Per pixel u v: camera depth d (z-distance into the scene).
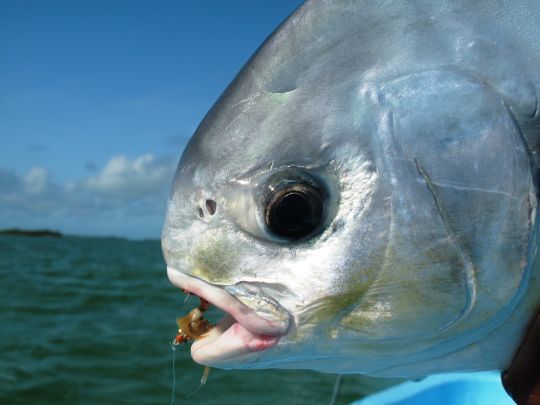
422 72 0.33
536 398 0.35
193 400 1.36
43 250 9.90
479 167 0.33
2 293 3.11
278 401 1.33
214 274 0.34
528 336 0.34
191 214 0.35
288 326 0.34
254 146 0.34
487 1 0.34
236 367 0.36
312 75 0.34
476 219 0.33
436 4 0.34
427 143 0.33
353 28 0.34
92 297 3.04
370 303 0.33
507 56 0.33
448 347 0.35
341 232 0.33
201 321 0.37
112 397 1.39
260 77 0.35
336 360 0.36
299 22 0.35
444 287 0.33
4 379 1.50
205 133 0.36
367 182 0.33
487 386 0.58
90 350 1.81
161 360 1.68
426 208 0.33
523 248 0.33
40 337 1.98
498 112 0.33
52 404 1.35
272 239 0.34
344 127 0.33
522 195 0.33
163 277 4.44
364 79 0.34
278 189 0.33
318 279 0.33
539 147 0.33
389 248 0.33
